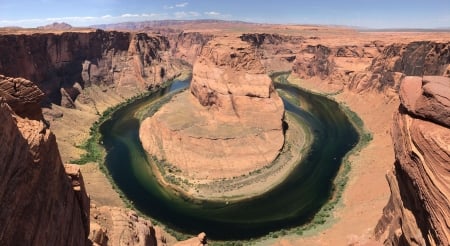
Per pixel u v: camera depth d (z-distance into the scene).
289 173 80.06
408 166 26.00
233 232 59.69
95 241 27.72
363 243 31.58
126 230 34.94
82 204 23.41
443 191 21.16
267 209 66.44
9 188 14.00
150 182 77.31
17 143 15.35
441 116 23.14
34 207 15.97
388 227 36.19
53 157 19.56
